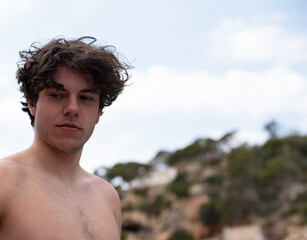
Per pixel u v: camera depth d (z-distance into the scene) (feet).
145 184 246.88
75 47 6.05
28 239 5.07
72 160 6.18
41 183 5.66
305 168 179.01
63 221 5.44
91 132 6.21
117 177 247.50
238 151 216.13
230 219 163.94
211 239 165.78
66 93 5.86
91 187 6.70
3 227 5.12
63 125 5.81
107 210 6.56
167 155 295.69
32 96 6.07
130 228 193.36
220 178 202.69
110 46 6.90
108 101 6.78
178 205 195.42
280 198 165.48
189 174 228.43
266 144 204.64
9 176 5.36
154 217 197.98
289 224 142.31
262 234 145.28
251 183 177.99
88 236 5.66
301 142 201.16
